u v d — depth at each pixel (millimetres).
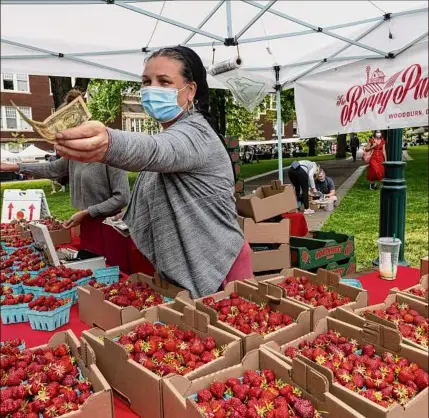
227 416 1309
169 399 1356
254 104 5086
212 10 3688
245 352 1689
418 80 3406
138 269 3178
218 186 1928
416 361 1667
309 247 4137
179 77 1823
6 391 1369
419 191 13180
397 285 3275
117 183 3453
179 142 1640
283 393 1445
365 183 14359
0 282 2576
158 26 3947
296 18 3699
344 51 4172
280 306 2117
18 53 4129
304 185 9344
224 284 2162
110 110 11391
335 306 2264
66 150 1263
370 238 7973
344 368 1595
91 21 3723
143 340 1747
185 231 1929
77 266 2797
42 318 2119
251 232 3574
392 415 1321
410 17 3393
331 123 4195
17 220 4750
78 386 1433
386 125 3688
